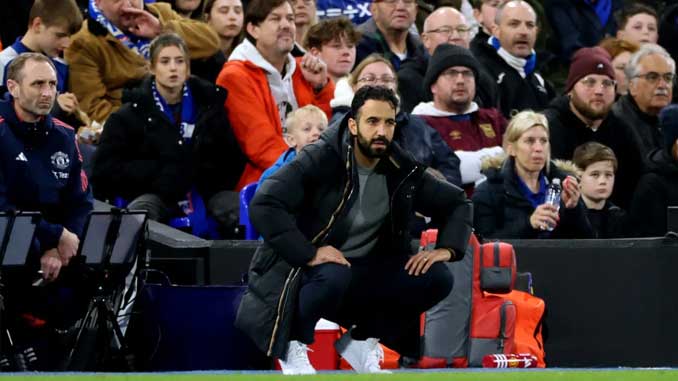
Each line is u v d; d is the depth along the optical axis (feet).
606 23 161.68
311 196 82.53
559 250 108.78
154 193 115.55
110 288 98.37
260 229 81.25
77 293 99.04
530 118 112.47
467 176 119.85
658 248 106.73
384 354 99.04
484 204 112.37
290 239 81.00
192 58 130.11
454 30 134.31
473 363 98.53
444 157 117.39
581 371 82.38
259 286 82.64
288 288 81.51
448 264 98.84
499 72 135.74
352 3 149.18
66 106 117.39
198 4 139.44
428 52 135.95
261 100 122.21
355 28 129.90
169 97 117.29
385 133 81.05
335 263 81.30
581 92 127.75
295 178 81.51
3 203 98.02
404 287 83.87
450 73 122.11
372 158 82.23
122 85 127.44
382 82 115.55
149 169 115.55
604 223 121.19
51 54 120.57
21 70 98.12
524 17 135.33
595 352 108.37
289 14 123.75
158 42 116.98
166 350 101.71
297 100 126.21
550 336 109.19
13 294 96.53
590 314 108.47
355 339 86.07
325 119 113.19
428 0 156.15
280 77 124.57
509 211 112.27
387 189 83.10
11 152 98.27
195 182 118.83
